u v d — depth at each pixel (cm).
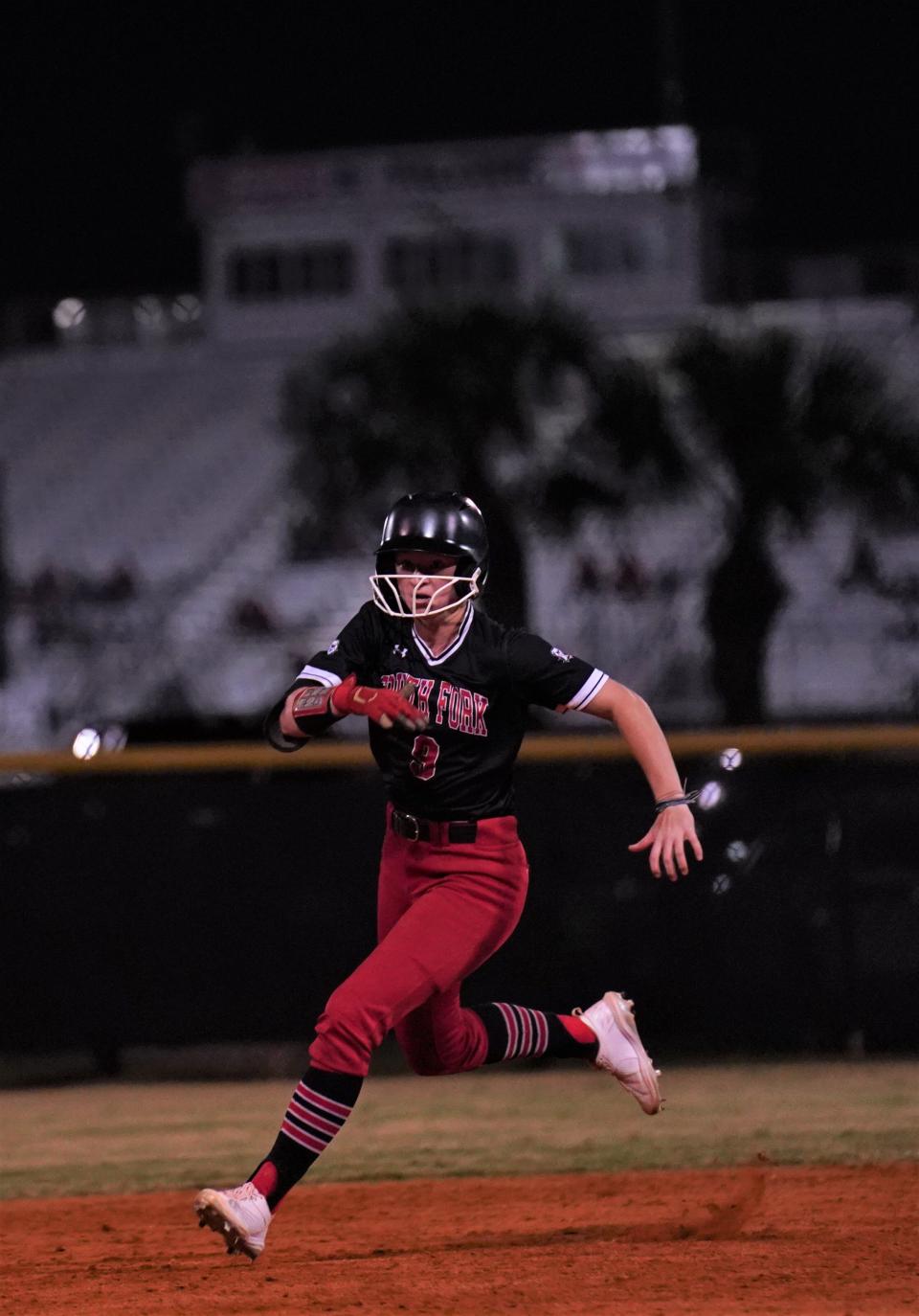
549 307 8556
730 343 8388
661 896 3747
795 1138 2738
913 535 9750
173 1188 2505
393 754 1778
